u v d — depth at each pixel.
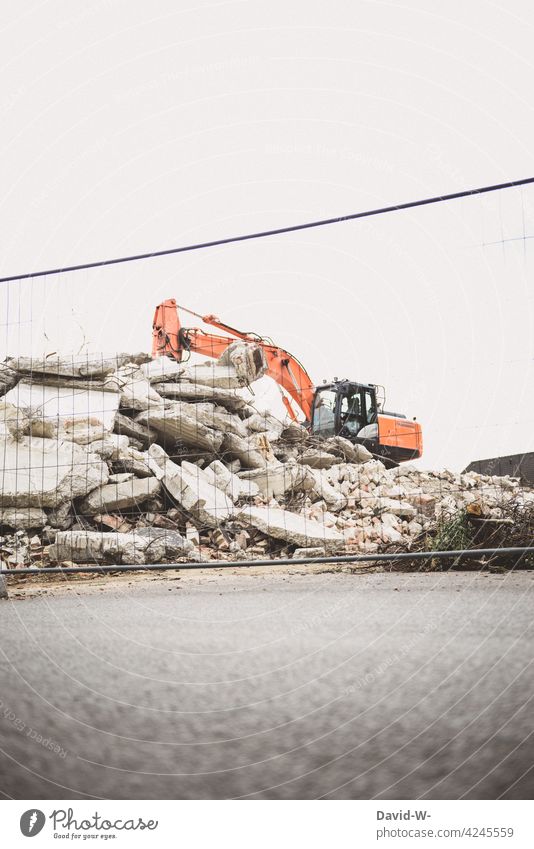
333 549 9.07
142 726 1.67
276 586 6.00
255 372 12.82
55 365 11.74
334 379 14.61
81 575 8.14
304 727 1.63
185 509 9.76
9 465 9.70
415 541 8.21
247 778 1.33
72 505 9.64
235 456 12.03
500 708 1.75
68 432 10.62
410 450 14.84
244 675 2.23
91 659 2.57
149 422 11.27
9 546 9.00
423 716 1.70
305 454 13.19
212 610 4.20
